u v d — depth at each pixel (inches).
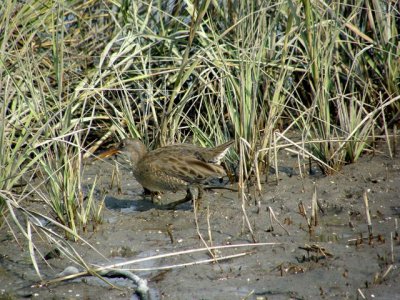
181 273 382.0
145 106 538.3
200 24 530.9
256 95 489.1
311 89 535.2
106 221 442.6
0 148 417.4
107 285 377.4
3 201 415.2
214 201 459.8
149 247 410.9
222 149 458.6
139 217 447.2
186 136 518.3
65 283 381.4
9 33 479.5
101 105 511.5
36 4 547.5
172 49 540.7
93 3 581.6
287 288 362.9
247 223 416.2
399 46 534.9
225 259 392.5
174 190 458.0
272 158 501.7
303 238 410.3
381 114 541.3
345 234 413.7
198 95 502.9
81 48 575.8
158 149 470.0
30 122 488.1
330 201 451.5
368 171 484.1
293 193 462.6
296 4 522.3
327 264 381.7
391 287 358.0
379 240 402.3
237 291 362.9
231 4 540.4
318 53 494.9
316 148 490.3
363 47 547.8
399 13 553.9
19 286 380.2
